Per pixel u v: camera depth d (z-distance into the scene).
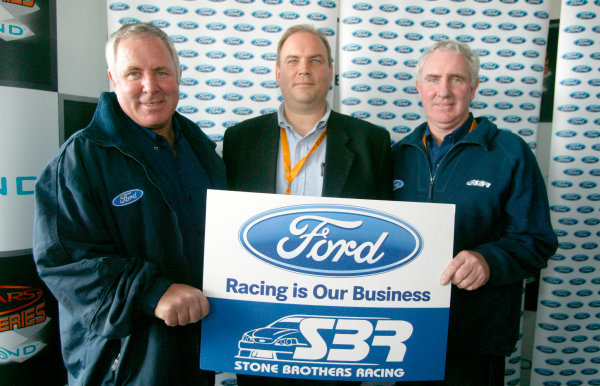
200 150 1.32
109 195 1.01
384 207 1.06
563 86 1.92
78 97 1.76
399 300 1.06
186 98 1.86
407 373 1.07
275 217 1.04
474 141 1.36
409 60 1.89
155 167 1.11
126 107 1.11
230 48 1.85
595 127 1.93
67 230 0.97
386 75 1.89
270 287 1.04
